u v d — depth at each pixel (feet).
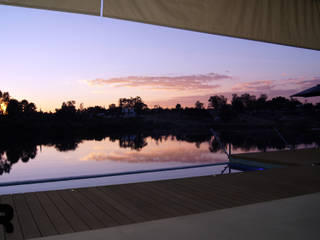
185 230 6.44
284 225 6.75
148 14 7.78
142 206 8.59
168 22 8.09
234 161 21.84
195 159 35.55
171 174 21.63
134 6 7.58
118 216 7.69
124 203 8.88
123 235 6.16
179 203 8.93
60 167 32.42
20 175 27.96
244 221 7.05
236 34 9.21
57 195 9.69
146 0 7.75
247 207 8.27
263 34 9.73
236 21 9.21
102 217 7.60
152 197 9.60
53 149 59.52
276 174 13.82
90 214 7.82
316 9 10.85
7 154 50.24
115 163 34.76
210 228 6.56
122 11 7.42
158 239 5.94
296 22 10.42
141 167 30.60
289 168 15.57
